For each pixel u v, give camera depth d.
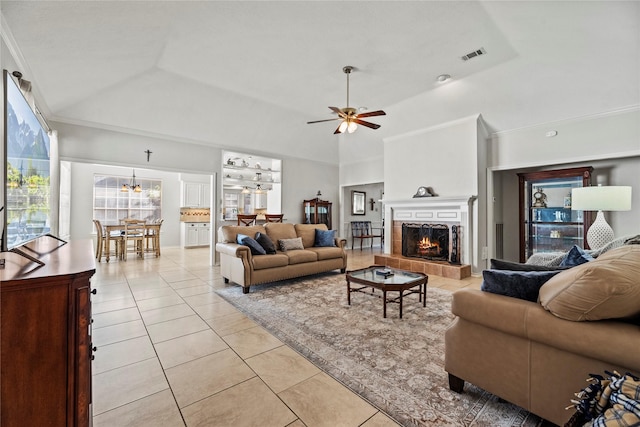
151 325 2.76
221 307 3.28
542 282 1.51
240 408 1.61
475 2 2.65
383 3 2.64
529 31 3.08
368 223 9.27
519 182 4.97
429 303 3.43
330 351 2.26
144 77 4.19
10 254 1.56
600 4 2.49
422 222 5.64
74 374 1.10
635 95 3.68
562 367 1.31
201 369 2.01
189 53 3.58
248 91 4.84
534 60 3.65
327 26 2.97
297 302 3.46
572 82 3.82
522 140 4.80
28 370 1.04
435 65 3.87
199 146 5.84
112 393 1.74
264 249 4.39
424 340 2.45
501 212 5.65
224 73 4.17
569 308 1.25
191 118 5.23
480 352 1.60
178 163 5.57
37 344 1.04
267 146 6.65
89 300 1.17
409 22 2.92
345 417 1.54
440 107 5.04
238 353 2.23
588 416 1.07
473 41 3.29
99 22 2.35
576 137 4.29
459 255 5.06
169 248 8.40
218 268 5.49
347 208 8.61
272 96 5.02
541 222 4.89
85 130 4.65
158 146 5.36
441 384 1.83
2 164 1.77
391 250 6.16
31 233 2.19
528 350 1.42
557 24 2.89
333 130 6.89
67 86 3.52
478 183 4.90
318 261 4.77
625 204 3.33
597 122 4.11
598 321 1.24
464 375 1.67
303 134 6.70
